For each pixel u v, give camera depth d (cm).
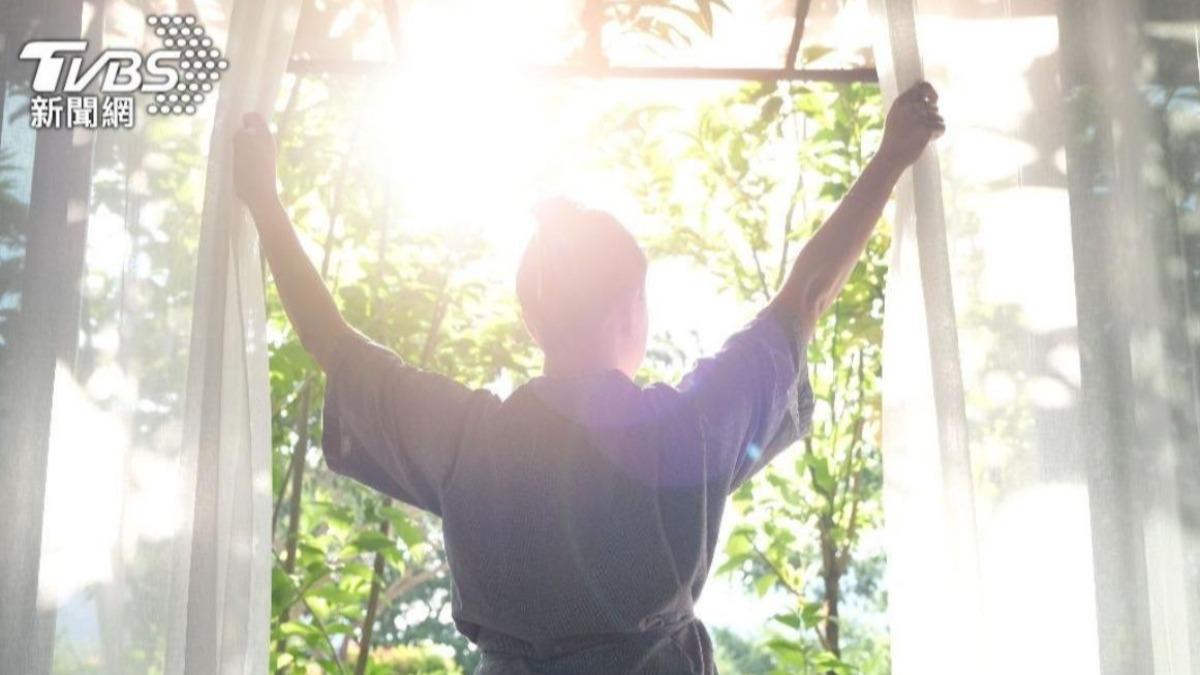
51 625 171
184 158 182
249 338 176
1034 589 172
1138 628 167
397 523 259
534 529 140
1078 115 179
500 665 141
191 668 163
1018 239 179
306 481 352
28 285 175
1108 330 174
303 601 257
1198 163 177
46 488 173
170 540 175
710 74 226
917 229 172
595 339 150
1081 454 173
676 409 145
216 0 186
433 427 149
